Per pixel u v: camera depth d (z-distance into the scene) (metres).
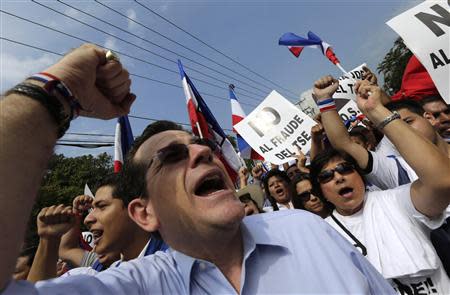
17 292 0.96
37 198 1.02
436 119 3.36
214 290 1.37
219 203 1.41
